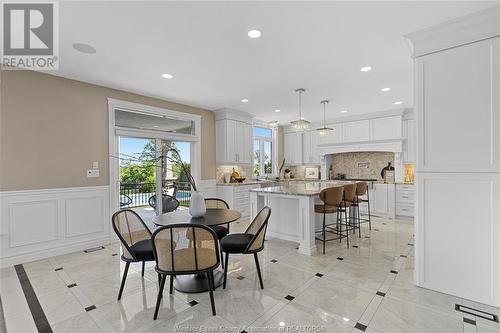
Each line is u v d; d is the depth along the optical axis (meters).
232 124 5.88
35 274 2.90
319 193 3.61
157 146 4.83
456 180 2.30
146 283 2.66
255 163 7.44
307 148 7.55
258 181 6.44
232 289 2.51
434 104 2.39
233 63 3.19
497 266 2.13
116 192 4.16
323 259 3.30
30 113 3.32
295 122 4.73
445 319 2.00
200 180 5.54
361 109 5.79
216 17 2.21
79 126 3.75
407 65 3.29
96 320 2.04
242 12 2.14
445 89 2.33
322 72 3.52
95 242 3.88
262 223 2.54
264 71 3.47
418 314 2.07
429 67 2.41
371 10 2.12
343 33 2.49
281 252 3.58
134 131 4.40
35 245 3.34
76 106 3.73
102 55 2.93
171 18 2.21
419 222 2.50
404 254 3.47
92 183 3.88
